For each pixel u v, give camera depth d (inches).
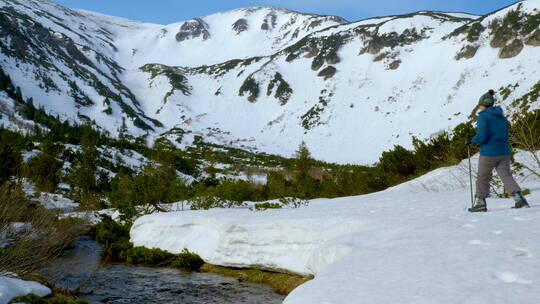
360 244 213.2
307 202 508.4
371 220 269.6
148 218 500.1
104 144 2711.6
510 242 155.7
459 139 692.1
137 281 347.9
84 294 293.7
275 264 331.6
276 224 342.0
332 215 322.3
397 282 131.2
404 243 186.5
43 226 237.0
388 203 361.7
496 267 130.8
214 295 305.7
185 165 2448.3
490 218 211.8
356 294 125.0
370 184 754.8
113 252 475.2
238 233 369.7
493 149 230.5
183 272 385.1
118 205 636.7
